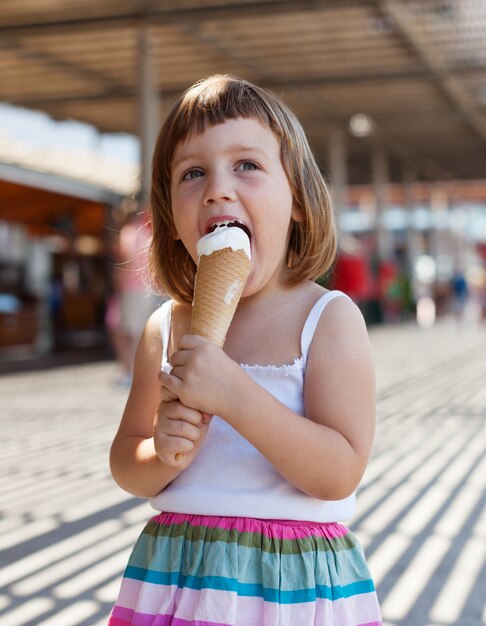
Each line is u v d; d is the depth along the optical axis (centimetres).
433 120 1869
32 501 489
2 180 1388
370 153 2380
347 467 146
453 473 554
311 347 153
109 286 1659
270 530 148
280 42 1268
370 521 445
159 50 1285
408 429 727
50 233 1798
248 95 156
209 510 150
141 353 176
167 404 140
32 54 1280
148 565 153
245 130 151
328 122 1886
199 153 152
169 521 155
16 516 457
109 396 974
